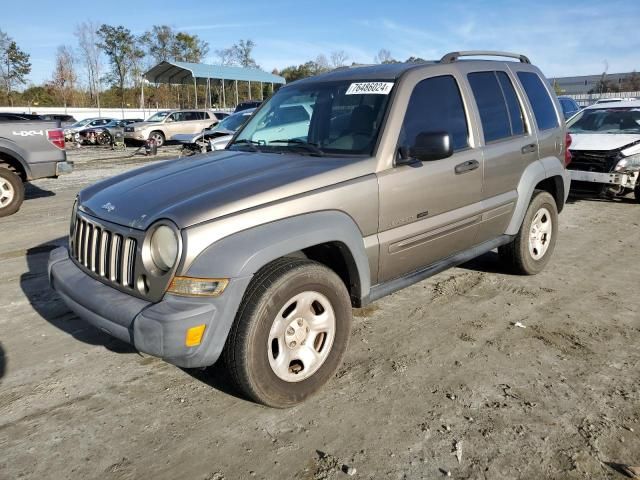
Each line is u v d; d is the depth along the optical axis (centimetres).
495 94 460
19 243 670
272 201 299
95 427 290
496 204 445
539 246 523
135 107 6338
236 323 280
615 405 306
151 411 305
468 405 308
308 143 386
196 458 265
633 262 577
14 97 5788
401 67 404
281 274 287
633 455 264
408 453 267
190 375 345
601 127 957
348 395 320
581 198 960
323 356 317
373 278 357
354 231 329
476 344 385
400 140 362
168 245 275
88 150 2475
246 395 299
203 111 2714
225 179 323
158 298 277
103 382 336
